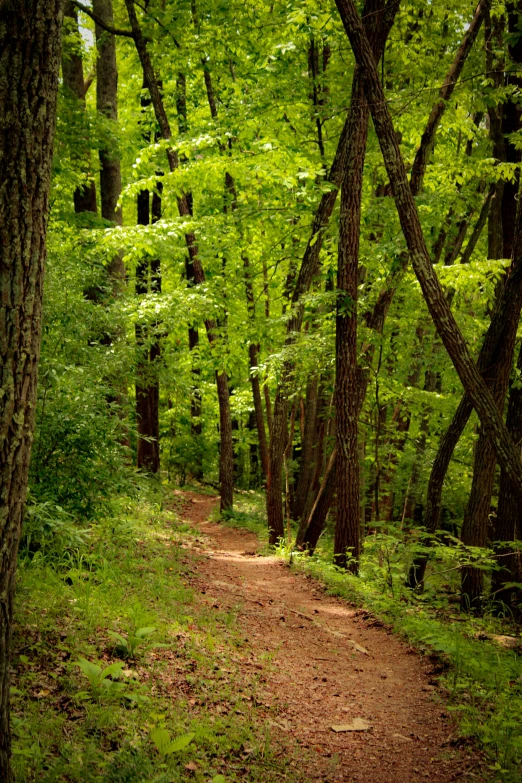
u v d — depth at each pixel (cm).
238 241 1489
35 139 268
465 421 1076
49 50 272
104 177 1605
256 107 1239
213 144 1302
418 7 1214
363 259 1212
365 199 1289
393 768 424
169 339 1488
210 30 1346
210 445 2656
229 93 1567
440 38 1359
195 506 2038
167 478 2544
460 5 1237
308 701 528
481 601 1019
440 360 1441
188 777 347
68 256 852
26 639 437
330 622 816
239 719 445
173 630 575
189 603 708
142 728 380
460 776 414
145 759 333
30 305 268
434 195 1261
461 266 1136
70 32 1468
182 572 874
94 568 672
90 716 366
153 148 1272
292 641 700
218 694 475
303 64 1376
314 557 1248
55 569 605
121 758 331
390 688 596
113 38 1625
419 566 1085
